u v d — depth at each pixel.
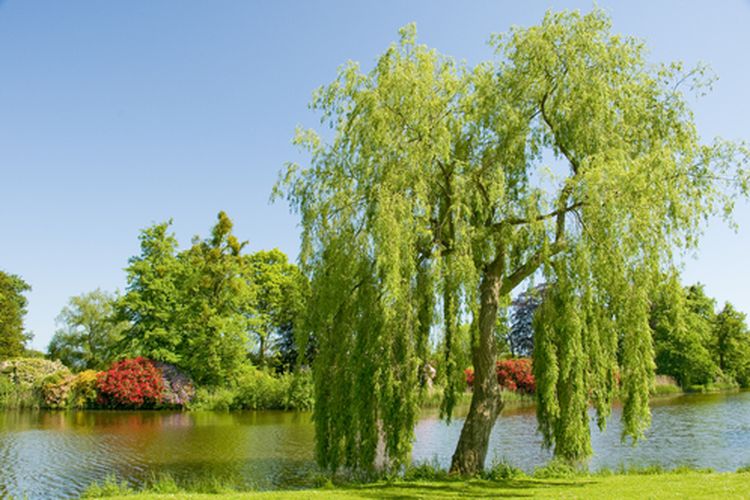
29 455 20.81
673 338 60.16
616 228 13.26
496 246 15.66
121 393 40.88
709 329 67.06
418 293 14.88
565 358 14.01
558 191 14.50
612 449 22.44
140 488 15.31
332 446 15.12
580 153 15.02
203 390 42.94
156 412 39.53
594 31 15.33
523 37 15.62
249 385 42.16
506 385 48.75
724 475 14.09
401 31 16.05
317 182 16.16
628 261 13.54
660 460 20.03
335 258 15.23
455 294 14.65
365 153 15.13
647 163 13.72
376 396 14.58
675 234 14.24
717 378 69.62
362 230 15.12
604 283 13.65
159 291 45.69
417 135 15.02
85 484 16.06
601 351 14.34
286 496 12.23
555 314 14.59
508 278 16.36
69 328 65.75
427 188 14.78
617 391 14.45
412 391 14.27
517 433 27.03
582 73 14.88
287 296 53.31
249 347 46.38
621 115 15.50
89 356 64.56
